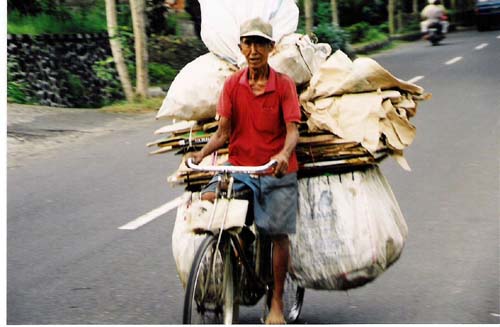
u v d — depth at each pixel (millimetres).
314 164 4570
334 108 4637
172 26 23047
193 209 4102
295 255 4598
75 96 17625
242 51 4184
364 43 29219
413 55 25047
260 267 4590
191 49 22094
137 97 16078
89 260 6273
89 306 5285
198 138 4727
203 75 4715
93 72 18594
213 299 4230
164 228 7125
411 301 5273
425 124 11852
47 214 7695
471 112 12797
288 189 4324
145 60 16125
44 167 9969
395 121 4754
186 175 4691
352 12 35906
